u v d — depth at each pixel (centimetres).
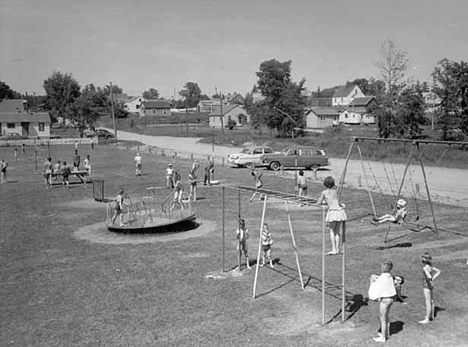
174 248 1791
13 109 9600
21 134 9025
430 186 3164
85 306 1236
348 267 1512
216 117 12862
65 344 1022
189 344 1011
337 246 1304
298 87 8100
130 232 2023
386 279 1018
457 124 5856
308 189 3062
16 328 1109
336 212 1275
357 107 11344
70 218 2384
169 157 5612
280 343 1009
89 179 3778
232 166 4522
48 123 9256
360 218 2225
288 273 1470
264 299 1261
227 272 1492
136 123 14112
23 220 2348
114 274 1494
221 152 6147
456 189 3014
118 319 1149
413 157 4797
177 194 2470
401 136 6203
